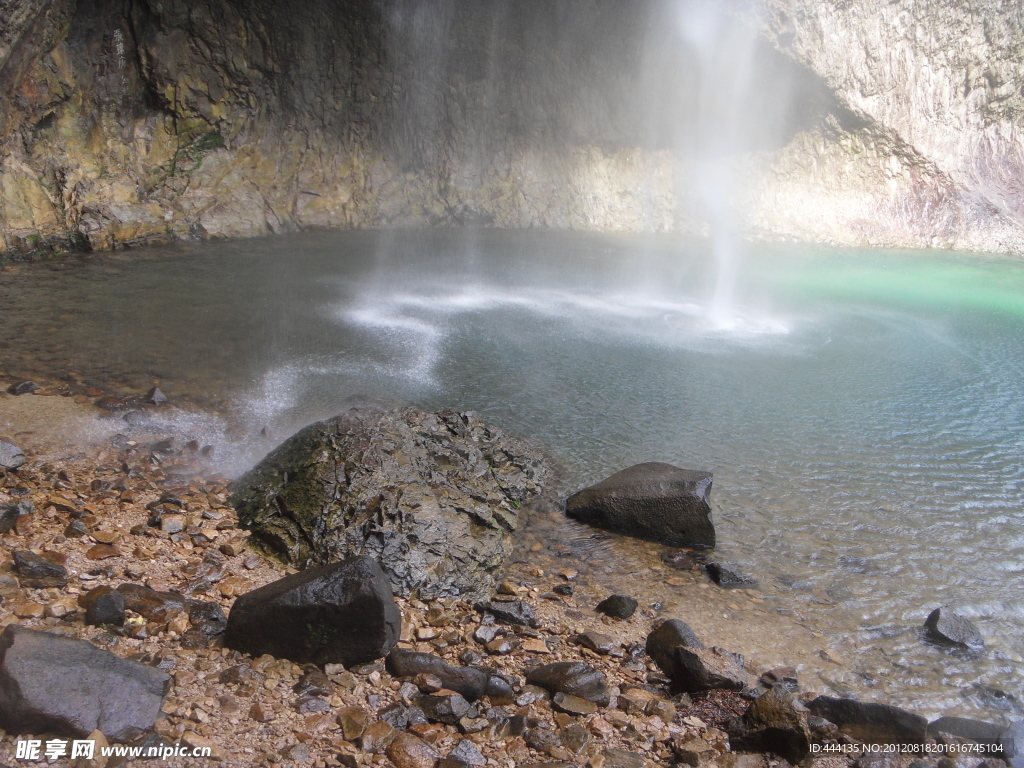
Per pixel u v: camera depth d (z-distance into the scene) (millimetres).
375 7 16578
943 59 21312
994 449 7887
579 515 6141
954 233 21094
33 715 3016
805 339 11641
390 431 5895
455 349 9961
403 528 5090
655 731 3779
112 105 14383
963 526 6316
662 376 9555
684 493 5887
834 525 6234
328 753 3289
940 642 4809
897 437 8086
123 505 5414
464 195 18391
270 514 5277
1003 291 15711
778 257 18172
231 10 15172
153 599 4148
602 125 20047
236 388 8117
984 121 22219
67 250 12875
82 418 6973
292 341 9711
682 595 5184
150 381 8086
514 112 19109
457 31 17797
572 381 9164
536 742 3549
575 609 4926
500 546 5484
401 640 4301
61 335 9141
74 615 3945
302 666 3865
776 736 3664
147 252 13352
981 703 4289
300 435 5898
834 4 19734
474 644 4398
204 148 15391
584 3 18781
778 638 4762
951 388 9695
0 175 12273
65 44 13422
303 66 16281
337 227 16484
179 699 3443
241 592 4520
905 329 12492
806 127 21203
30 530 4805
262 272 12773
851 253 19297
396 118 17672
